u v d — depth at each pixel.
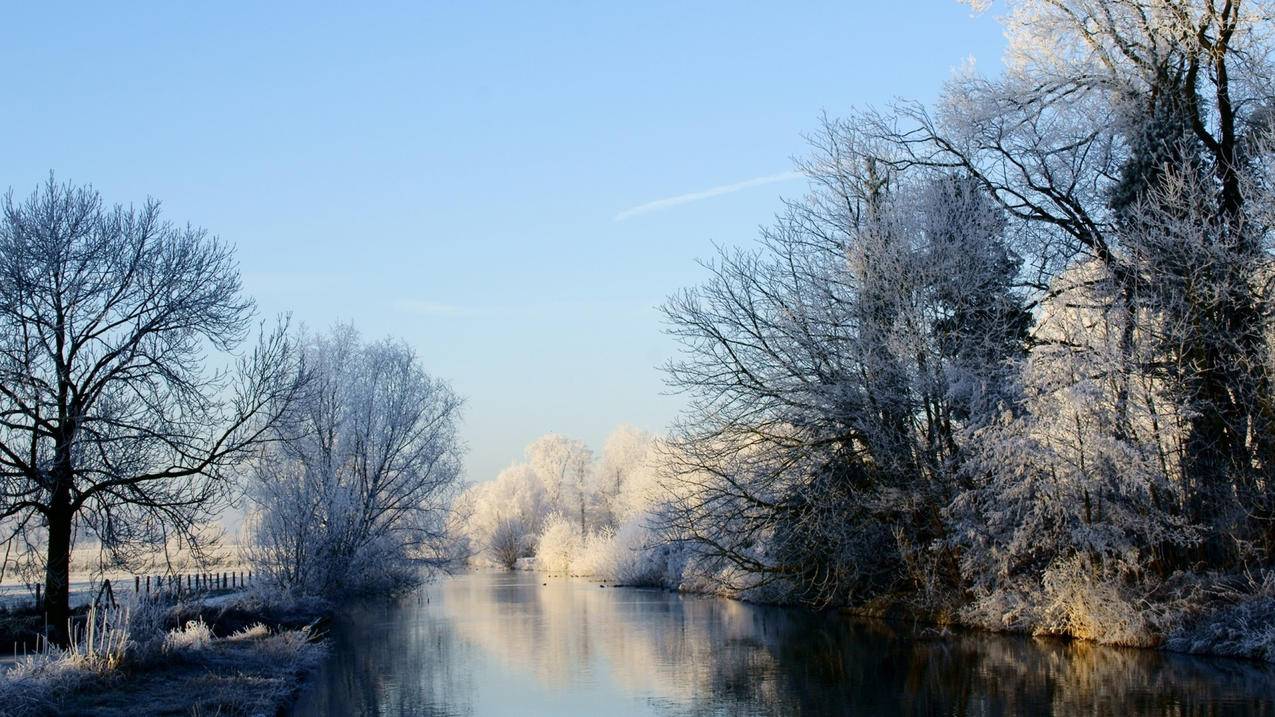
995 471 24.08
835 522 27.70
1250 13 24.27
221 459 25.48
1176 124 24.47
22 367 23.33
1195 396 22.72
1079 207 26.77
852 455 28.09
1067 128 27.02
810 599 32.84
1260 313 22.28
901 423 27.62
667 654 23.98
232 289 26.39
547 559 79.75
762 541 31.20
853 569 29.45
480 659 23.44
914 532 27.34
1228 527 21.81
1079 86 26.72
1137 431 22.81
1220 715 14.73
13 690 13.71
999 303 26.73
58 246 23.88
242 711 14.79
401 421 43.47
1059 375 23.30
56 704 14.38
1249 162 23.88
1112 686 17.38
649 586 53.50
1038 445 22.97
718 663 22.28
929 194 27.75
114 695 15.66
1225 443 22.75
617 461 102.38
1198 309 22.47
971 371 25.38
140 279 25.05
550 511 99.06
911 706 16.64
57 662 16.38
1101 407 22.66
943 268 26.61
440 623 32.75
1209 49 24.41
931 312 27.08
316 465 38.47
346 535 40.09
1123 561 22.61
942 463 25.94
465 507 53.94
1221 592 20.89
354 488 41.25
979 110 27.45
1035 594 24.42
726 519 30.16
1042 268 27.33
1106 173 26.70
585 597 44.78
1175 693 16.50
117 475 23.59
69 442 23.11
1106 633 21.94
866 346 27.28
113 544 24.02
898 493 26.58
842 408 27.66
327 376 40.78
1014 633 24.47
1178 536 21.69
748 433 29.44
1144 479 21.73
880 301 27.55
